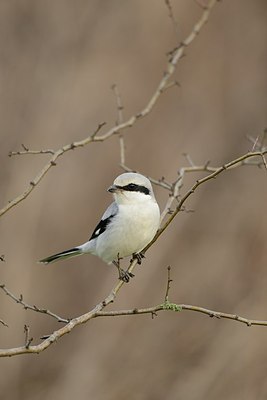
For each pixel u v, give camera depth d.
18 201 8.35
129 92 16.41
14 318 14.16
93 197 15.23
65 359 14.41
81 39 16.61
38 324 14.40
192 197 15.67
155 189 15.08
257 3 18.47
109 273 14.78
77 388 14.12
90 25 16.78
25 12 16.33
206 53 17.55
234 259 15.20
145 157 15.89
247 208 15.85
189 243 15.42
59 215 14.95
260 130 17.06
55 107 15.82
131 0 17.17
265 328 14.09
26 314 14.29
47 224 14.86
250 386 13.62
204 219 15.76
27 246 14.57
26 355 14.30
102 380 14.14
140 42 16.95
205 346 14.24
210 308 14.68
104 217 9.73
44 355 14.38
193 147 16.27
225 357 13.93
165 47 17.00
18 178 14.94
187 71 17.22
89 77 16.33
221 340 14.15
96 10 16.91
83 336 14.59
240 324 14.32
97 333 14.57
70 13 16.62
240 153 16.73
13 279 14.31
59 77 16.11
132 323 14.59
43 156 15.20
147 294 14.71
